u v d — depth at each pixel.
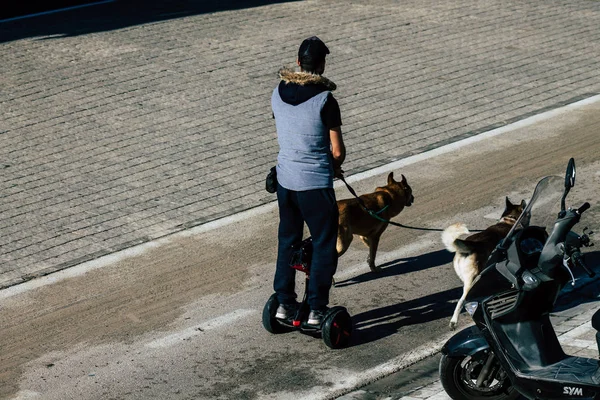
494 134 15.02
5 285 10.04
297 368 8.16
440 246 10.91
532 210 6.79
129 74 17.95
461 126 15.43
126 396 7.73
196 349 8.58
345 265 10.50
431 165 13.65
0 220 11.80
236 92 16.98
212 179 13.16
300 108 8.06
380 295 9.66
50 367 8.30
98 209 12.15
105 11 23.33
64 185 12.96
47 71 18.11
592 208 11.73
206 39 20.42
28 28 21.50
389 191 10.08
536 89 17.38
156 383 7.95
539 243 6.57
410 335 8.74
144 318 9.23
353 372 8.05
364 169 13.52
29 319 9.27
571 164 6.46
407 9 23.44
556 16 22.83
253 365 8.24
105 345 8.70
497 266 6.60
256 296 9.70
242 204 12.30
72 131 15.10
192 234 11.36
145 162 13.80
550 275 6.34
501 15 22.86
